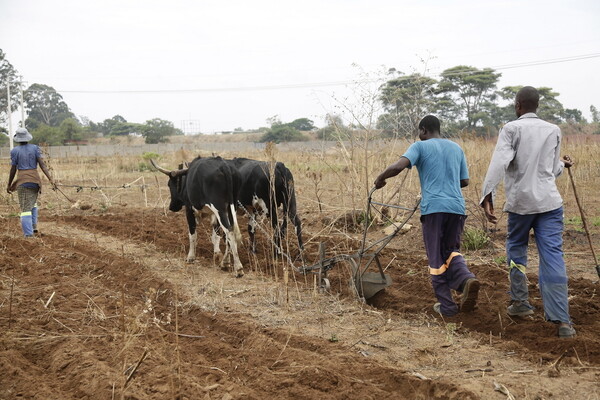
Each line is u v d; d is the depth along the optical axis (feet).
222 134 307.17
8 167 77.00
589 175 51.55
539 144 17.71
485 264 26.07
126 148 175.83
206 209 27.20
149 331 17.99
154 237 33.27
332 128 36.42
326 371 14.48
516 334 17.54
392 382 14.25
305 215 39.81
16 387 14.28
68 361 15.64
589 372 14.37
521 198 17.81
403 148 35.78
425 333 17.69
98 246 31.07
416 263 27.04
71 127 243.81
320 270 22.08
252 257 29.19
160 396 13.48
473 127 114.21
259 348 16.71
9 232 36.32
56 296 21.52
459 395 13.23
